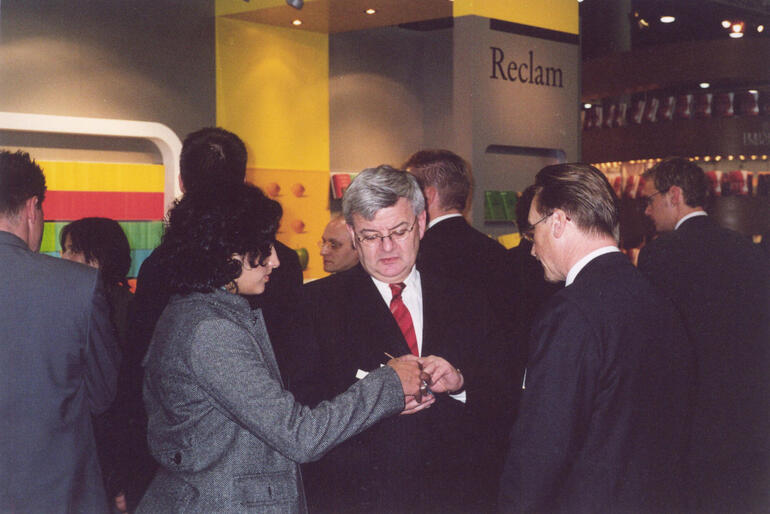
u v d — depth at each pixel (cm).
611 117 1006
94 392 216
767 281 299
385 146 770
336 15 639
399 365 197
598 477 174
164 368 175
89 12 567
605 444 175
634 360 176
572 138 658
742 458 296
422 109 801
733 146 927
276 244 263
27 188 212
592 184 193
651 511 175
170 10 614
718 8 1217
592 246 192
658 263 308
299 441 170
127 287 338
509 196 623
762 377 297
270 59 678
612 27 1195
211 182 189
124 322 328
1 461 195
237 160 274
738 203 920
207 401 174
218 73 645
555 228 194
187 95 627
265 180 676
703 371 297
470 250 309
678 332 186
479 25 578
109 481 263
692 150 942
